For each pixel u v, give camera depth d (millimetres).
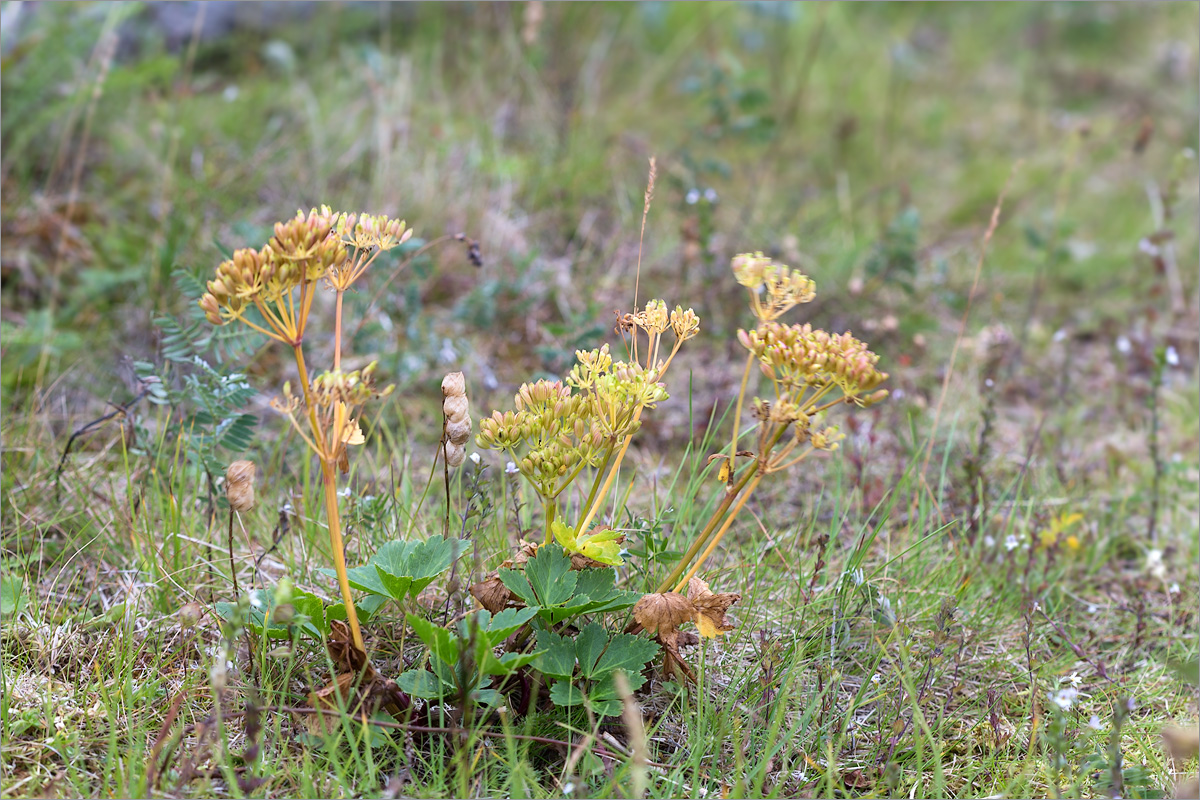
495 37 6074
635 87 6508
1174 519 3383
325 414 1903
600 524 2547
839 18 7645
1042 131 6707
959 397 3855
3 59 4121
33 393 3254
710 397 3760
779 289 2084
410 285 3637
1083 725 2326
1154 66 7574
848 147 6227
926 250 4969
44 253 3959
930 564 2943
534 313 4070
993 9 8430
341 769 1920
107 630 2416
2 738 2062
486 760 2062
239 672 2225
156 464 2793
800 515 3102
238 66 5672
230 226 3945
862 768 2189
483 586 2162
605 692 2061
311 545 2633
